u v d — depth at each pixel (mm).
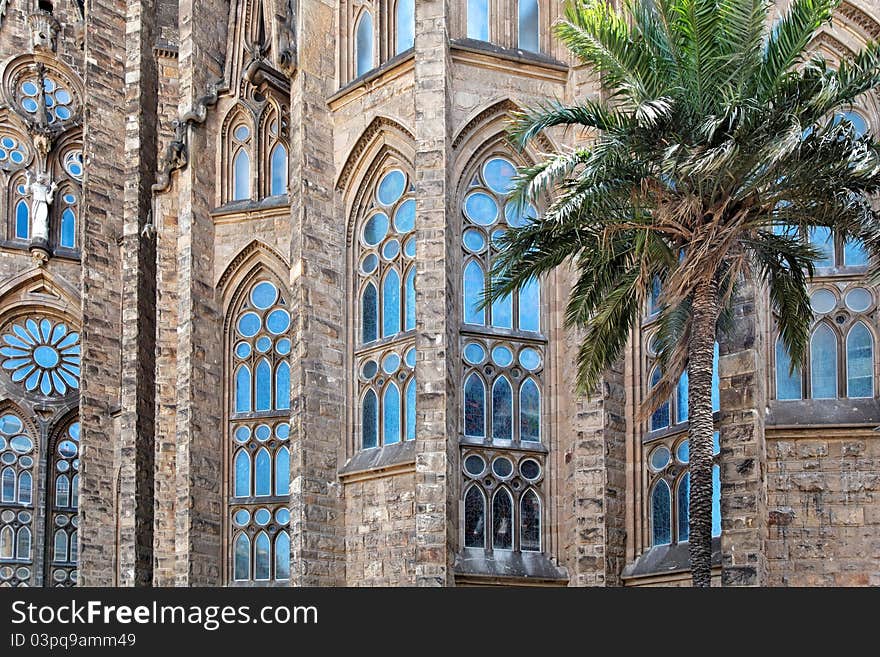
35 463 53062
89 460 45812
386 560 31422
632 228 23312
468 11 32688
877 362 28547
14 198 53688
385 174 34312
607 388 30188
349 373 33906
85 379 46406
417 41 31188
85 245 47406
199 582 36375
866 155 21656
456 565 29078
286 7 39594
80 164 55312
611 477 29859
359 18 35688
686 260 22812
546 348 31750
